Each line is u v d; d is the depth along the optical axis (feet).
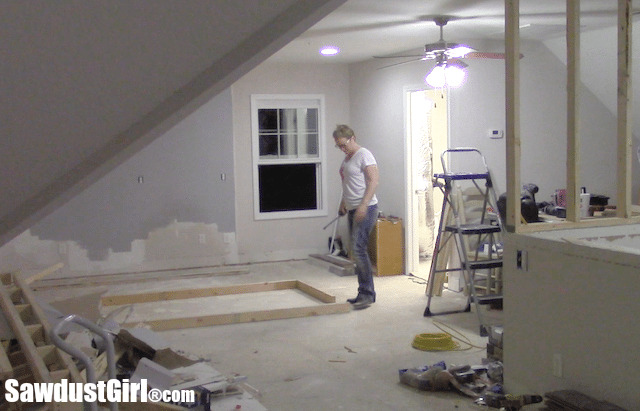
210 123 24.58
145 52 8.79
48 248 23.16
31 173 11.23
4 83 8.80
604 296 9.37
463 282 20.06
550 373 10.53
